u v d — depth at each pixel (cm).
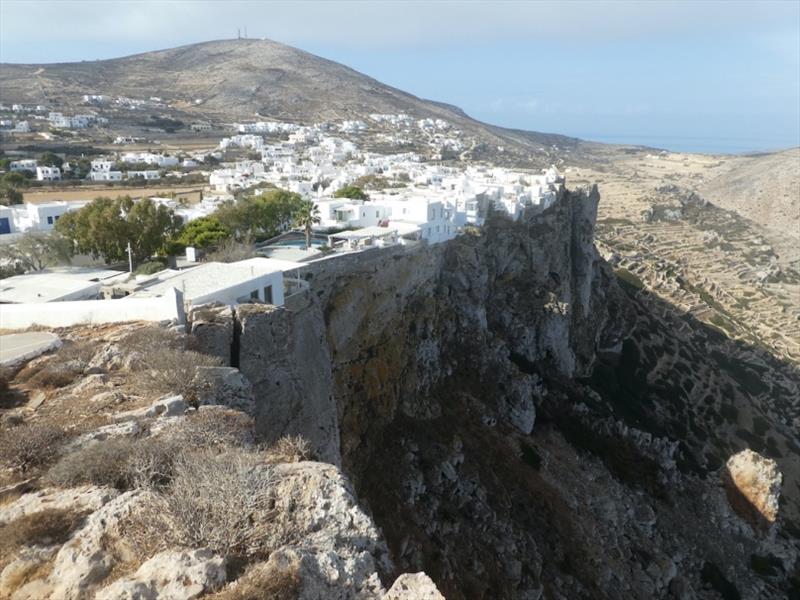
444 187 9475
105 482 1392
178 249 5109
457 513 4431
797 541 6725
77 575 1089
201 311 2717
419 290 5919
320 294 4478
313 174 12006
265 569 1105
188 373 2005
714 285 14050
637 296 11856
